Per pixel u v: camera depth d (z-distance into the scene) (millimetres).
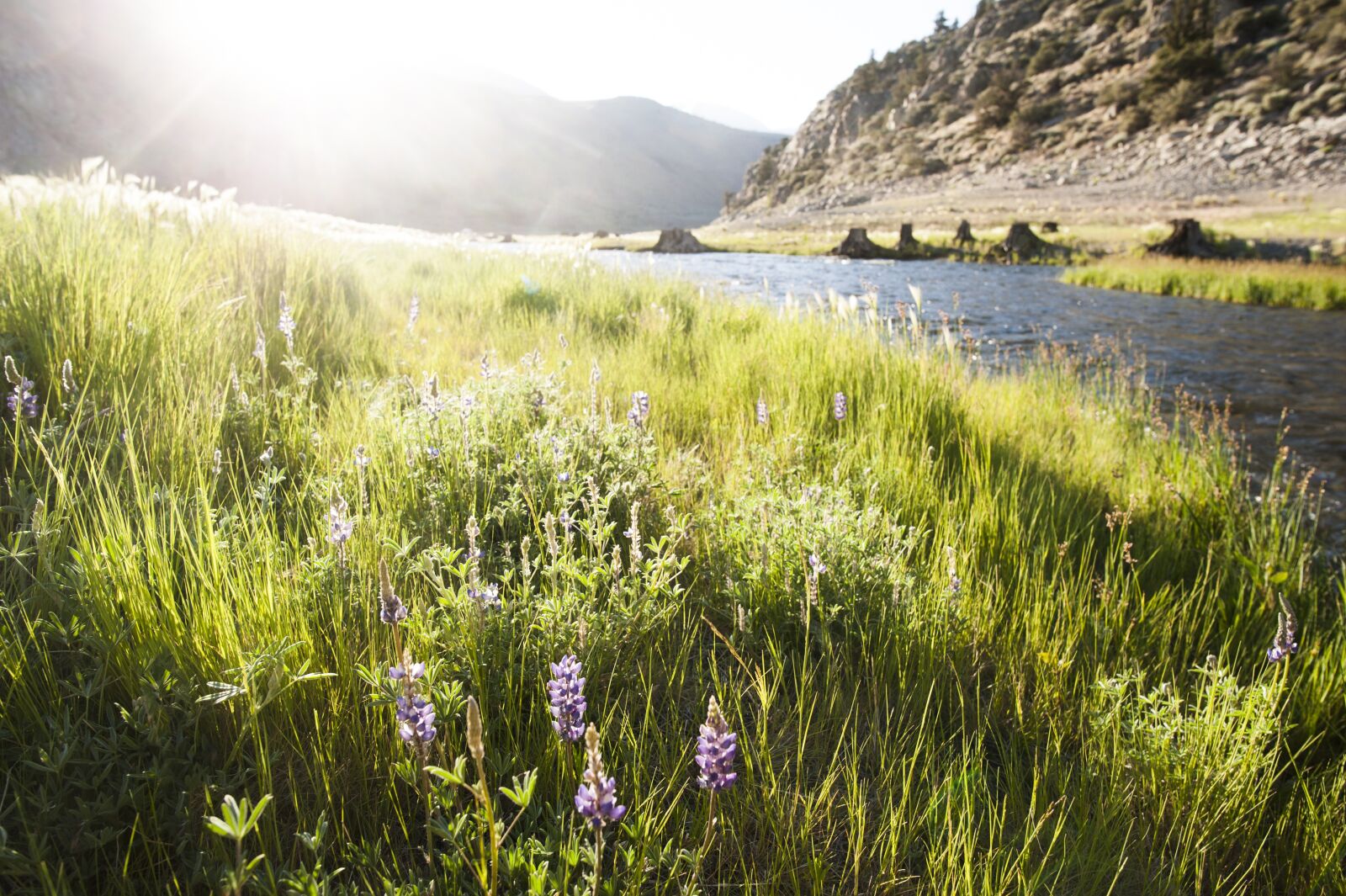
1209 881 2094
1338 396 9438
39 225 4891
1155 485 4805
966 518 3693
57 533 2125
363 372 4809
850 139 161875
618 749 1979
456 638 2066
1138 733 2396
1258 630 3275
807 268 31828
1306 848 2164
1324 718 2752
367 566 2326
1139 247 32062
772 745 2193
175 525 2289
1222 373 10750
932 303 18766
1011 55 125500
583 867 1671
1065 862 1911
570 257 12820
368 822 1751
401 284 9461
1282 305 19078
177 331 3889
